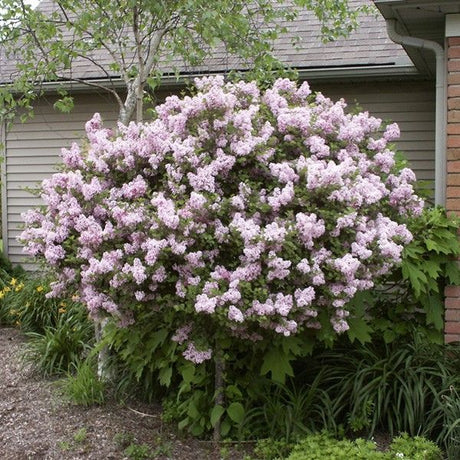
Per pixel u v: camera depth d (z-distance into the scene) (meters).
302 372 5.57
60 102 7.40
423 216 5.83
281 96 5.47
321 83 9.00
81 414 5.62
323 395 5.22
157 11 6.54
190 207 4.57
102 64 9.99
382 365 5.32
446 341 5.93
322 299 4.69
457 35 5.97
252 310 4.45
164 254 4.53
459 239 5.93
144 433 5.29
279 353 5.09
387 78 8.70
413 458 4.36
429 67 8.05
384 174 5.36
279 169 4.79
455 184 5.96
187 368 5.16
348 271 4.44
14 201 10.88
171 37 7.89
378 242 4.72
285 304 4.44
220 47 9.33
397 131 5.49
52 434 5.27
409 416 4.83
